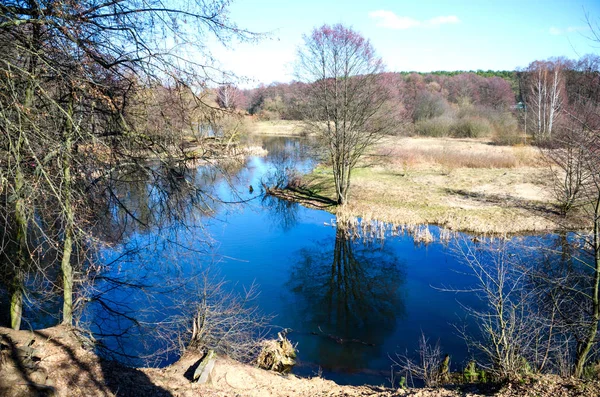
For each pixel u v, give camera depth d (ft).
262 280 50.19
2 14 17.81
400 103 72.79
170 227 31.37
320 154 82.99
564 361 26.68
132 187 32.12
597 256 25.31
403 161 104.94
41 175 19.54
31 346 21.03
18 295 23.45
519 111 157.38
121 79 22.61
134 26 21.27
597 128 31.45
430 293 46.91
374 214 72.28
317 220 73.10
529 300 32.76
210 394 22.03
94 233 27.63
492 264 50.01
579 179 52.11
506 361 24.29
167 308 36.58
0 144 18.79
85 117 23.79
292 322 41.45
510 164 100.89
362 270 53.67
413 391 23.21
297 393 24.58
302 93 72.74
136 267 40.78
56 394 17.80
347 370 33.37
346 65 66.39
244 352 33.55
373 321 41.47
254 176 99.30
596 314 24.85
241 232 67.05
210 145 27.07
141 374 22.41
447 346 36.11
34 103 21.31
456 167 103.14
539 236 55.93
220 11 22.16
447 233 62.54
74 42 19.19
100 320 35.17
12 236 24.50
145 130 24.80
